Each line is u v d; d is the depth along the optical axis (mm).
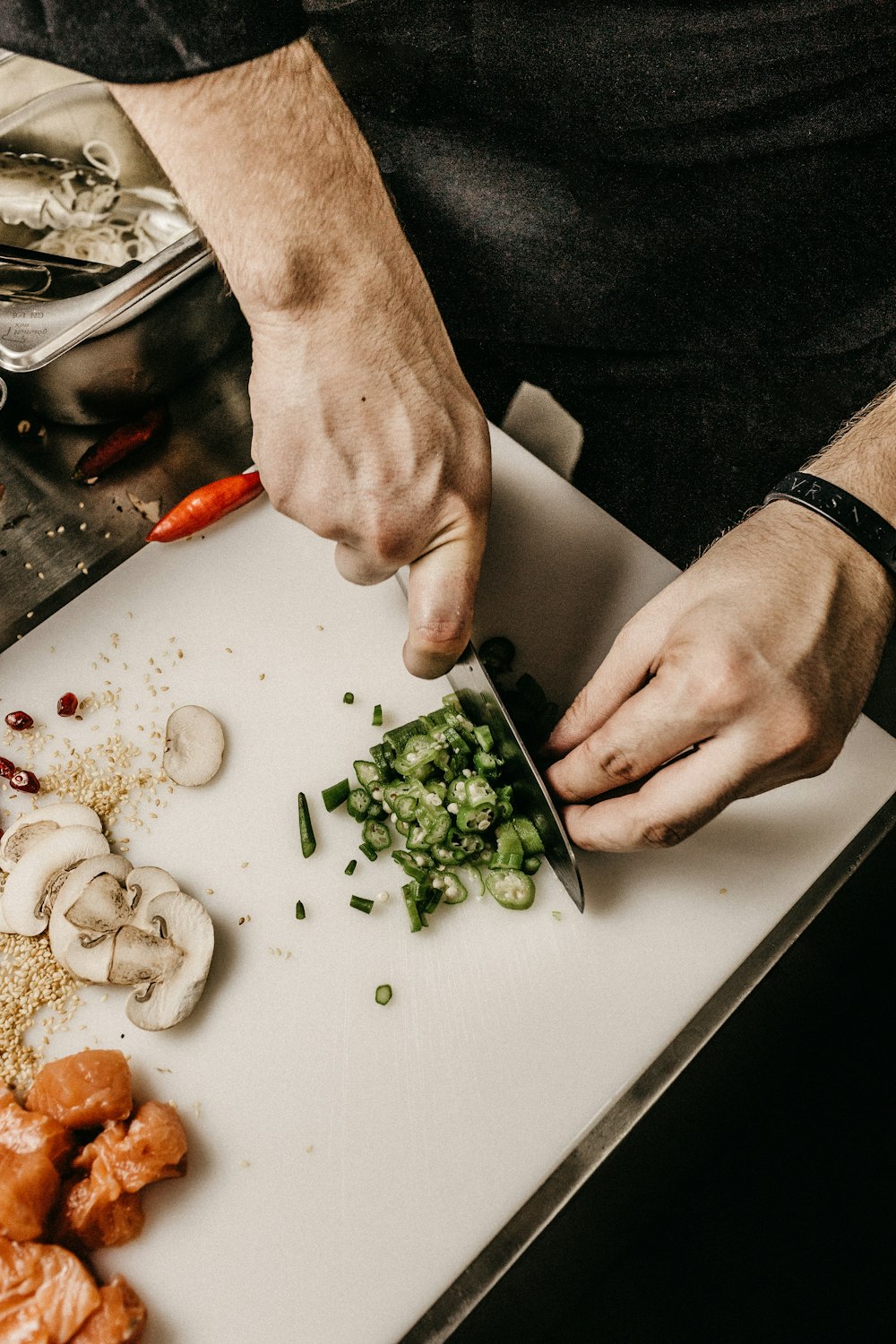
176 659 1704
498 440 1828
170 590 1753
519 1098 1385
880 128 1793
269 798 1600
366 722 1649
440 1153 1357
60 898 1481
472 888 1521
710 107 1833
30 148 1909
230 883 1539
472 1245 1309
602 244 1992
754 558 1188
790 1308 1993
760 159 1861
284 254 1006
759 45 1751
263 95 992
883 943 2127
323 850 1557
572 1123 1370
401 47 1984
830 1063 2150
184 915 1453
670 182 1933
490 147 2020
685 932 1473
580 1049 1409
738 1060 1922
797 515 1231
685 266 1985
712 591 1176
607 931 1476
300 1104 1392
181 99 976
